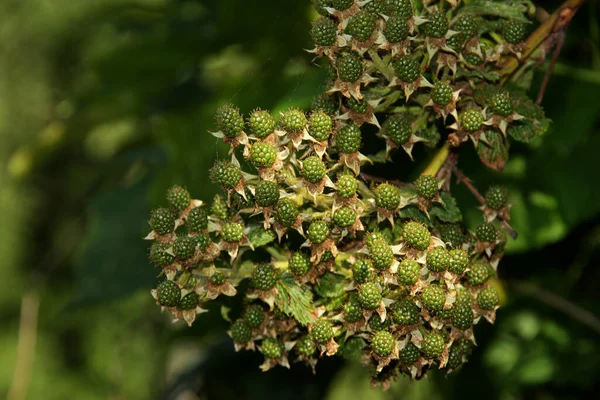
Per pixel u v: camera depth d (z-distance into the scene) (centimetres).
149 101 139
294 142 93
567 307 114
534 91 109
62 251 265
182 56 125
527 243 111
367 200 94
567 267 119
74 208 316
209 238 94
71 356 299
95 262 127
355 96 93
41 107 335
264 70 114
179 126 132
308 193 94
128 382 266
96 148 289
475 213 110
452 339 93
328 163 94
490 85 96
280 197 93
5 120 333
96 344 279
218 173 93
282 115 93
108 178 167
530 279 118
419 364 93
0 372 305
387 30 93
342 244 95
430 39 94
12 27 321
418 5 96
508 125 97
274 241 96
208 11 123
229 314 100
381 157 96
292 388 129
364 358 95
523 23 97
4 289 325
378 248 92
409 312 93
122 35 144
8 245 326
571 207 111
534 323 118
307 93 102
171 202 95
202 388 137
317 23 94
